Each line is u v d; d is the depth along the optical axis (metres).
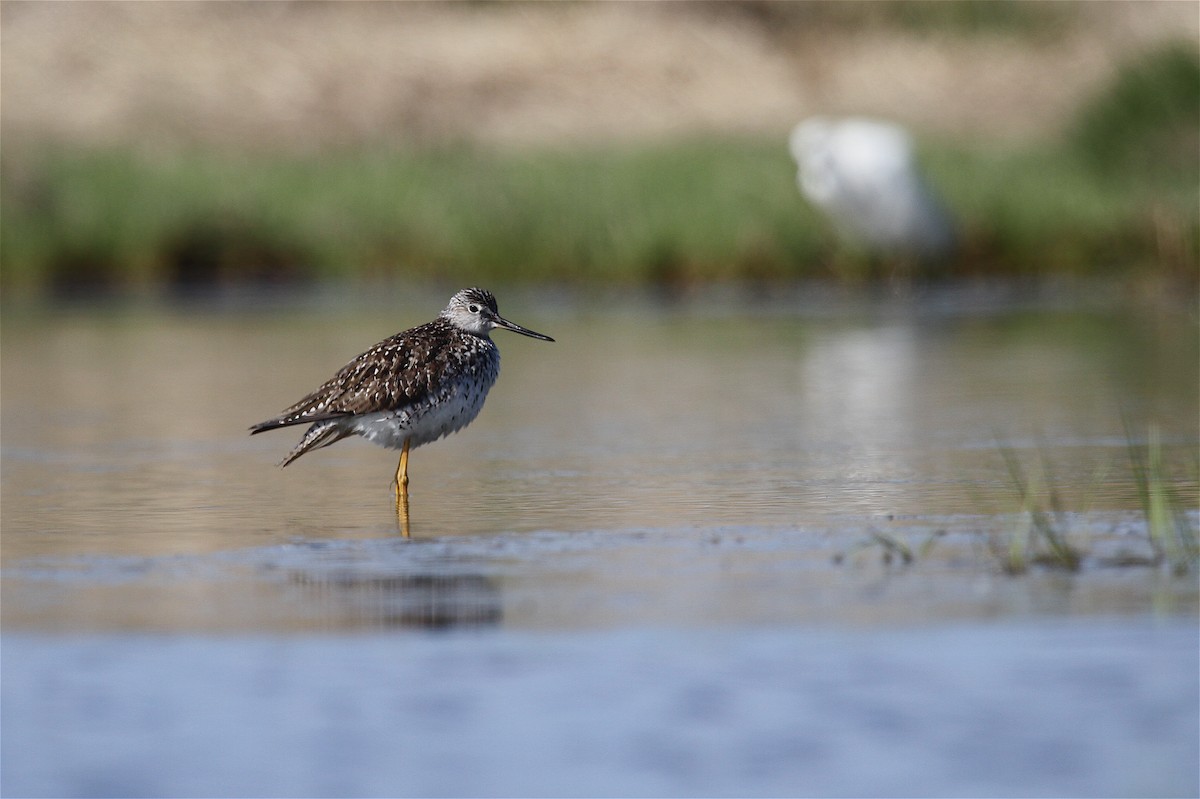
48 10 48.47
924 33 50.66
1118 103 33.59
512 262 29.95
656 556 9.26
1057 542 9.24
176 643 7.64
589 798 6.03
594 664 7.29
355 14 50.09
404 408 11.12
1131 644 7.45
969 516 10.33
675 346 20.94
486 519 10.47
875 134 27.83
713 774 6.19
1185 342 20.50
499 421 15.02
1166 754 6.30
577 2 51.31
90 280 30.89
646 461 12.73
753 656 7.35
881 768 6.23
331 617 8.02
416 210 31.56
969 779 6.13
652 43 49.19
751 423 14.67
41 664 7.36
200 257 31.16
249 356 20.16
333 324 23.89
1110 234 28.92
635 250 29.19
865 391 16.67
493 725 6.62
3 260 30.55
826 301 26.75
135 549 9.63
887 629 7.71
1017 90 47.41
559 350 20.72
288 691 7.00
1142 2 51.50
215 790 6.11
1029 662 7.23
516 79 47.31
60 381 17.98
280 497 11.41
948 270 28.89
